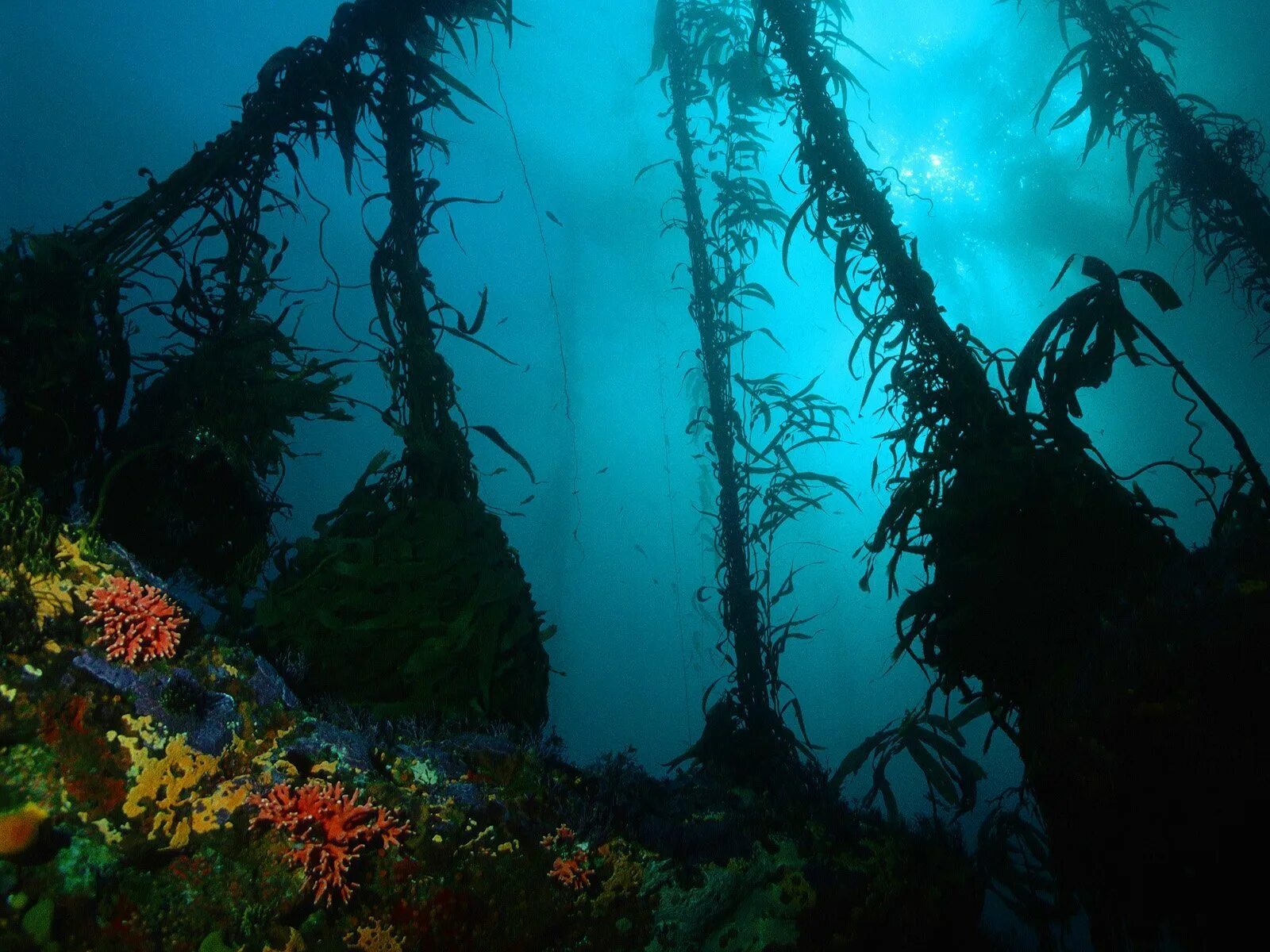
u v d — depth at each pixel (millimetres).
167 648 2377
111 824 1917
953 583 2785
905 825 3207
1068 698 2316
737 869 2678
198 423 3203
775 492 4289
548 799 2719
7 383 2887
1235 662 2020
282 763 2289
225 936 1877
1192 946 1922
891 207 3270
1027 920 2795
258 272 3492
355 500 3531
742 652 4012
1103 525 2646
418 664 2990
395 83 3682
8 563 2301
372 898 2133
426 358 3527
